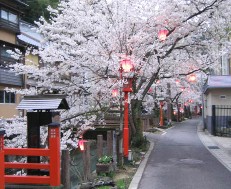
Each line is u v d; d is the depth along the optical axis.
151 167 12.70
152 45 13.55
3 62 24.00
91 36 15.12
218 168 12.42
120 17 13.45
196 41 16.94
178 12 14.34
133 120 17.31
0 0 24.30
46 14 31.17
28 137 8.35
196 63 17.58
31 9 32.16
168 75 18.23
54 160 7.53
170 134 27.58
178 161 14.09
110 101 14.38
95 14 14.47
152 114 37.97
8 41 25.47
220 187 9.48
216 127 26.45
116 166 11.77
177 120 49.09
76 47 14.54
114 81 13.76
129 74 12.51
